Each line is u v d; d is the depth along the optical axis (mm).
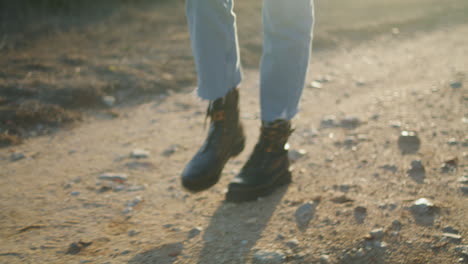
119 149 2145
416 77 3416
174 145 2188
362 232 1209
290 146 2031
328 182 1573
